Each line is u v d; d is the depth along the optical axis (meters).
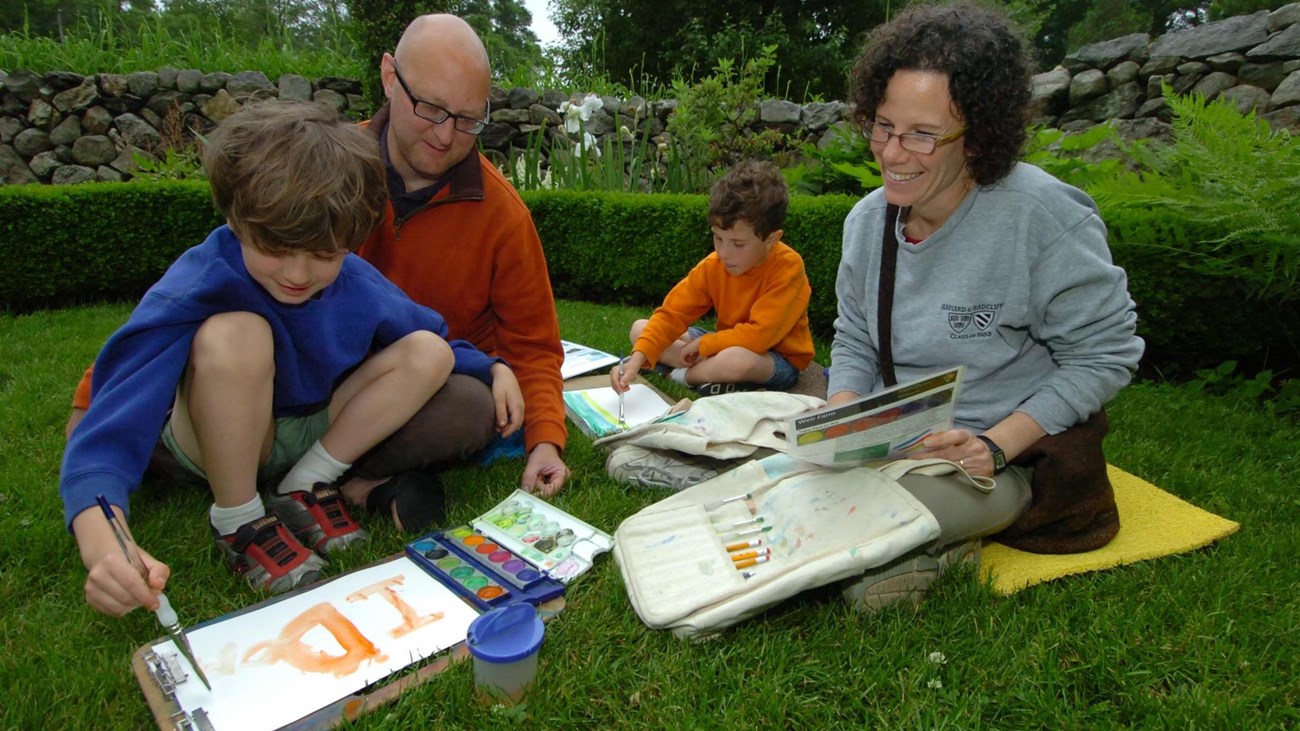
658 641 1.60
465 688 1.41
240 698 1.38
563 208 5.30
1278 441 2.70
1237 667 1.52
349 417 1.99
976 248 1.83
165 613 1.34
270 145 1.53
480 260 2.44
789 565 1.62
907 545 1.62
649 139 8.02
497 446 2.50
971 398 1.96
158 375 1.61
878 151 1.74
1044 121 6.38
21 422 2.72
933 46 1.62
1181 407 3.03
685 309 3.16
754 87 6.95
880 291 1.99
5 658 1.51
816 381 3.33
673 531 1.87
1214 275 3.20
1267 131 3.24
